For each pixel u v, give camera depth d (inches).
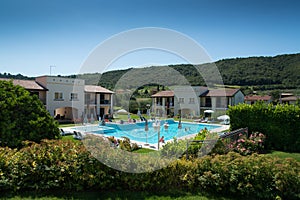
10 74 1520.7
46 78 1144.2
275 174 193.9
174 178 214.1
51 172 201.5
